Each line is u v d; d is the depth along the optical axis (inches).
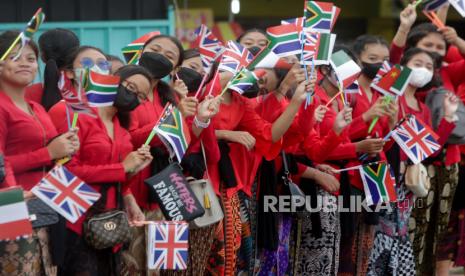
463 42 549.3
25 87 360.8
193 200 382.6
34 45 351.3
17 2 674.2
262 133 438.6
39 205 340.2
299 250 474.3
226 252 425.1
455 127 532.1
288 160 461.7
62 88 362.3
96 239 355.9
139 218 390.6
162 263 371.6
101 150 366.0
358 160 481.7
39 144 350.0
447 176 539.2
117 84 363.6
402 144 479.8
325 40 443.2
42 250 346.0
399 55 532.4
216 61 436.8
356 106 489.1
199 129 404.2
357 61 481.7
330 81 479.5
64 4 682.2
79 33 684.7
